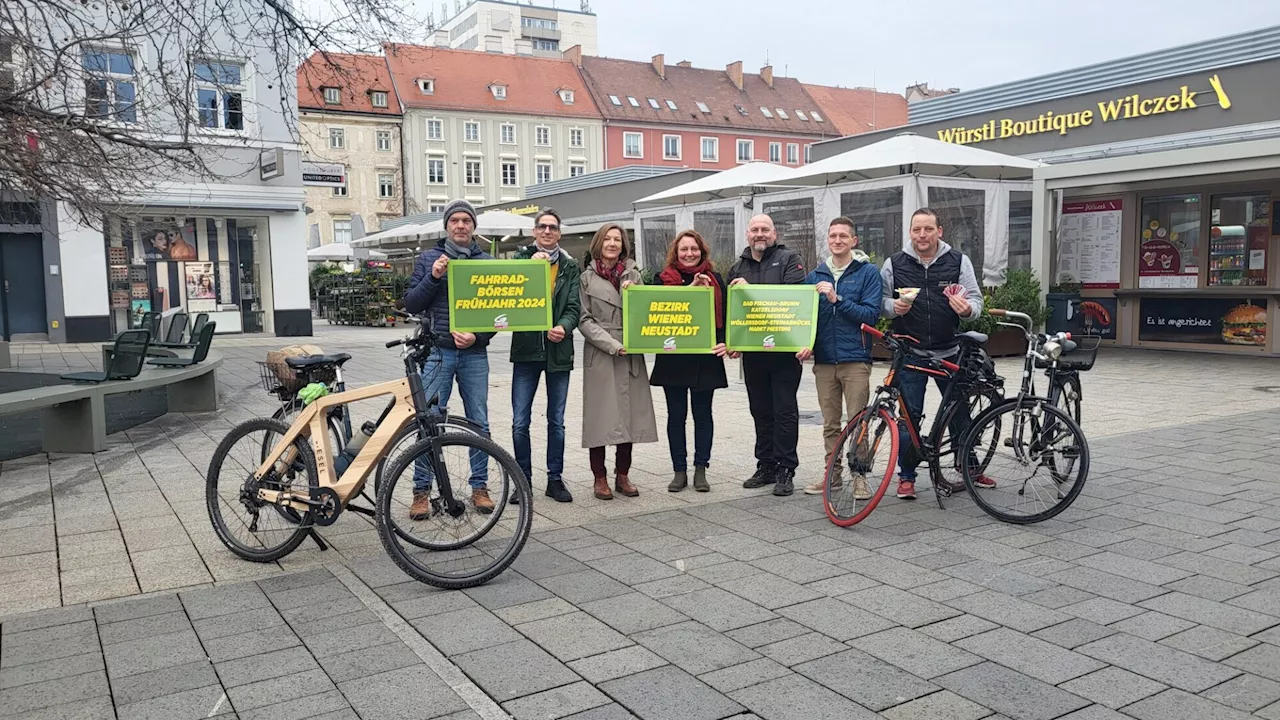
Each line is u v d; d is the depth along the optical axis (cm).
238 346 1872
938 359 538
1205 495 567
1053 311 1403
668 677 326
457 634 367
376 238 2484
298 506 447
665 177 2395
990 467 528
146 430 867
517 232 2045
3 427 877
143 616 390
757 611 388
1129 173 1302
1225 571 429
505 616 386
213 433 847
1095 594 402
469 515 457
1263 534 486
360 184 6103
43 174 781
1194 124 1466
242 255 2128
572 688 318
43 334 1991
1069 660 336
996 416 523
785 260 591
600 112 6650
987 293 1383
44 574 446
